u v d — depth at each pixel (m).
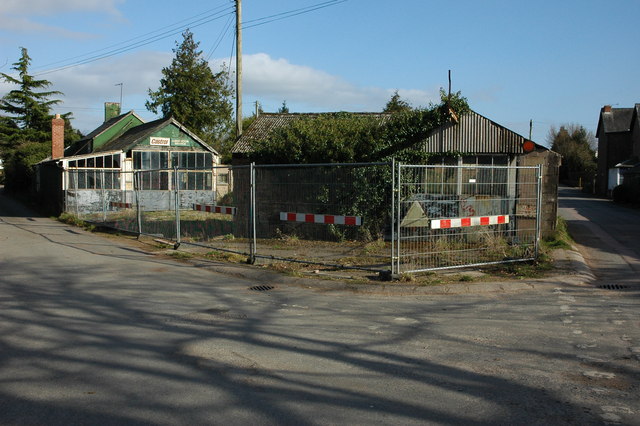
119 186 25.97
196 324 6.37
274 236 12.84
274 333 5.98
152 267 10.63
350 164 9.30
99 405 4.02
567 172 70.75
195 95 39.00
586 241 14.88
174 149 27.64
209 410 3.93
